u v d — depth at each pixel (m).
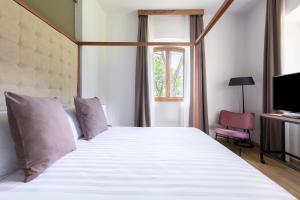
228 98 3.96
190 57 3.74
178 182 0.82
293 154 2.63
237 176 0.87
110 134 1.86
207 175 0.89
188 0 3.40
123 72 3.92
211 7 3.65
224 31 3.94
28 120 0.95
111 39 3.91
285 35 2.81
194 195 0.72
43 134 0.98
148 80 3.76
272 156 2.57
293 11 2.59
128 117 3.94
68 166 1.01
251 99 3.74
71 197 0.71
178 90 3.95
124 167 1.00
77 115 1.72
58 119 1.15
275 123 2.84
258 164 2.60
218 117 3.94
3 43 1.18
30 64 1.46
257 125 3.54
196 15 3.77
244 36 3.94
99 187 0.78
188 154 1.21
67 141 1.18
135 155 1.20
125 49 3.91
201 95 3.75
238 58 3.95
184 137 1.72
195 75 2.50
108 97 3.93
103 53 3.82
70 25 2.47
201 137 1.72
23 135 0.92
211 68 3.94
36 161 0.91
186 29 3.85
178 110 3.94
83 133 1.71
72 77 2.25
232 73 3.96
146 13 3.74
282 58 2.77
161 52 3.92
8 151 0.96
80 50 2.48
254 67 3.62
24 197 0.71
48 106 1.13
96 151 1.29
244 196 0.71
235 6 3.60
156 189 0.76
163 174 0.90
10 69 1.25
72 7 2.54
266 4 3.03
